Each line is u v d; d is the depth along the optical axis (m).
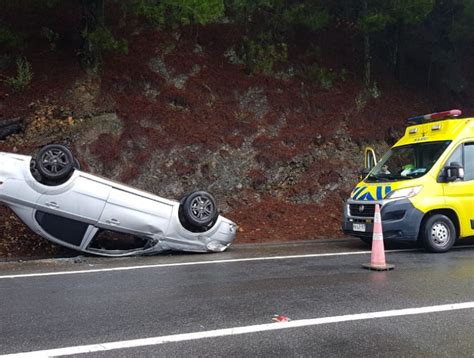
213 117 13.90
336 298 5.71
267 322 4.82
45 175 8.23
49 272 7.38
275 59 15.62
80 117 12.36
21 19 13.62
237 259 8.54
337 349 4.13
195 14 11.76
